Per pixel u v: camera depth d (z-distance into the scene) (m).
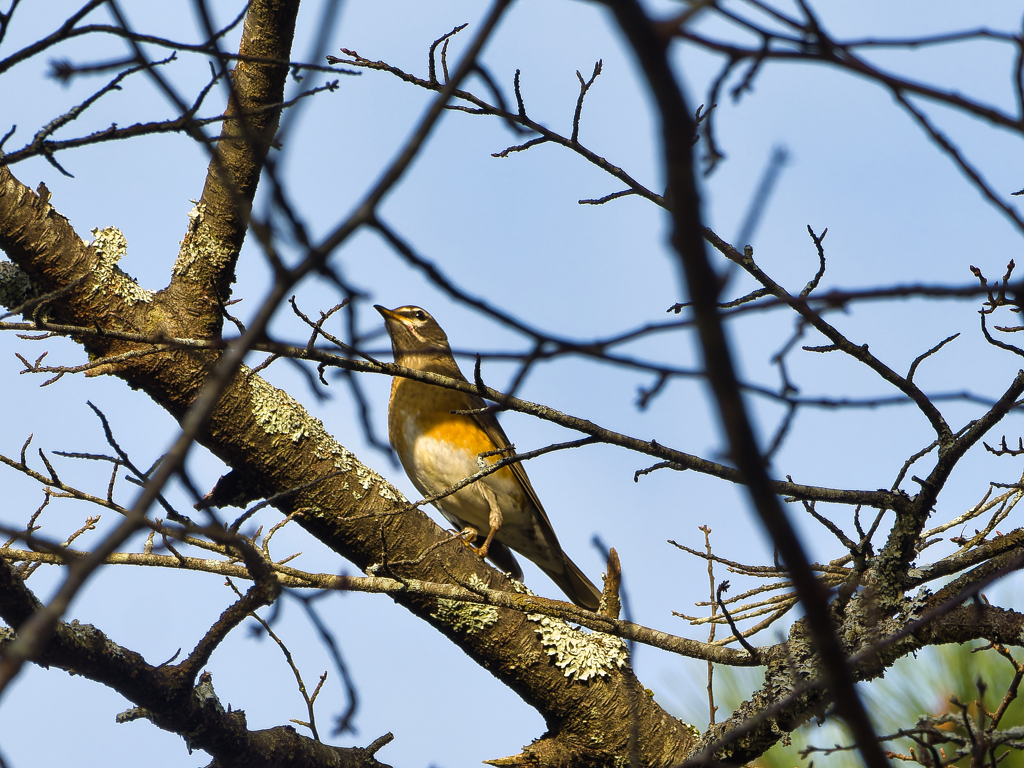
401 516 8.73
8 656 2.07
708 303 2.14
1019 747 5.29
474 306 3.41
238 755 7.21
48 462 6.51
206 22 2.94
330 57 7.16
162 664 6.90
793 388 4.98
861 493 6.68
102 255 8.35
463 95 7.01
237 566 6.66
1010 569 4.39
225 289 8.62
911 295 3.13
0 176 8.03
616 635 7.32
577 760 8.66
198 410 2.49
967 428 6.35
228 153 8.18
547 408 6.39
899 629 6.71
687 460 6.42
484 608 8.66
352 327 4.61
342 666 5.96
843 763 7.53
